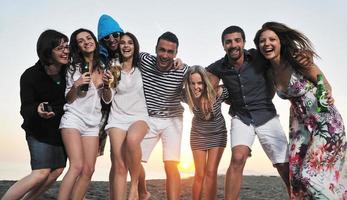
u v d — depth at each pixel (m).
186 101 3.16
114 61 2.94
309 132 2.88
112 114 3.01
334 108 2.87
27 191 2.83
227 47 2.98
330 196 2.84
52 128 2.85
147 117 3.06
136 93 3.02
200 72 3.07
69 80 2.85
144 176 3.21
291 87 2.88
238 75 3.02
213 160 3.22
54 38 2.72
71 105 2.86
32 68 2.84
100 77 2.93
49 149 2.85
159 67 3.06
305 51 2.82
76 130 2.82
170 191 3.16
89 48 2.85
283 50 2.89
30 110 2.75
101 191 3.87
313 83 2.87
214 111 3.13
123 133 2.97
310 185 2.82
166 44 2.98
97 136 2.92
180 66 3.10
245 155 3.01
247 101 3.04
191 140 3.25
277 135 3.04
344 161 2.89
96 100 2.90
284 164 3.03
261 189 4.36
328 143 2.82
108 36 2.99
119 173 2.96
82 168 2.83
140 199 3.26
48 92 2.82
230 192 3.02
